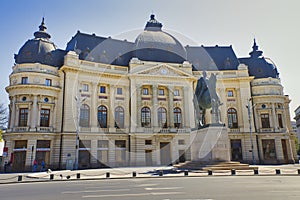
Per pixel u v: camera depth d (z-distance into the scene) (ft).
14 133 115.75
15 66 126.62
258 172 69.72
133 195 35.47
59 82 130.62
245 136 149.18
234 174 65.41
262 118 154.51
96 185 50.62
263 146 150.10
